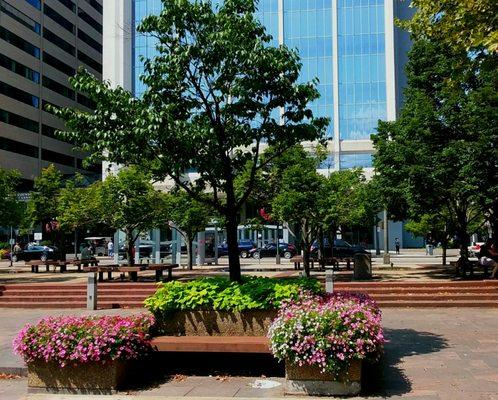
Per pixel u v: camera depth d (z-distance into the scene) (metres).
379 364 8.00
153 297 8.35
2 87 67.12
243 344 7.38
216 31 9.36
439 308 14.18
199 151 9.03
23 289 17.08
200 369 8.06
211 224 33.12
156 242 30.70
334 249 34.81
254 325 8.00
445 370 7.63
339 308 6.91
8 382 7.85
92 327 7.14
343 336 6.47
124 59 54.47
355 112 53.53
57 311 15.26
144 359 7.66
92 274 15.42
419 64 19.75
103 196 21.23
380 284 15.57
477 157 15.61
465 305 14.27
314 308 7.05
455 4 9.24
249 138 9.75
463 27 9.04
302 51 54.50
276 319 7.11
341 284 15.72
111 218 21.77
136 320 7.72
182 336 8.03
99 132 8.70
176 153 8.80
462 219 18.78
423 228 27.44
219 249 43.38
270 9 55.19
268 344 7.20
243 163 10.21
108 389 6.95
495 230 18.58
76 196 24.17
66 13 81.44
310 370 6.56
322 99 53.94
